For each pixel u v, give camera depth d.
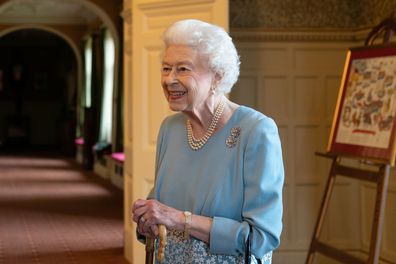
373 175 4.35
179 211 2.16
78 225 8.55
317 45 6.17
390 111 4.33
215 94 2.23
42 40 22.53
